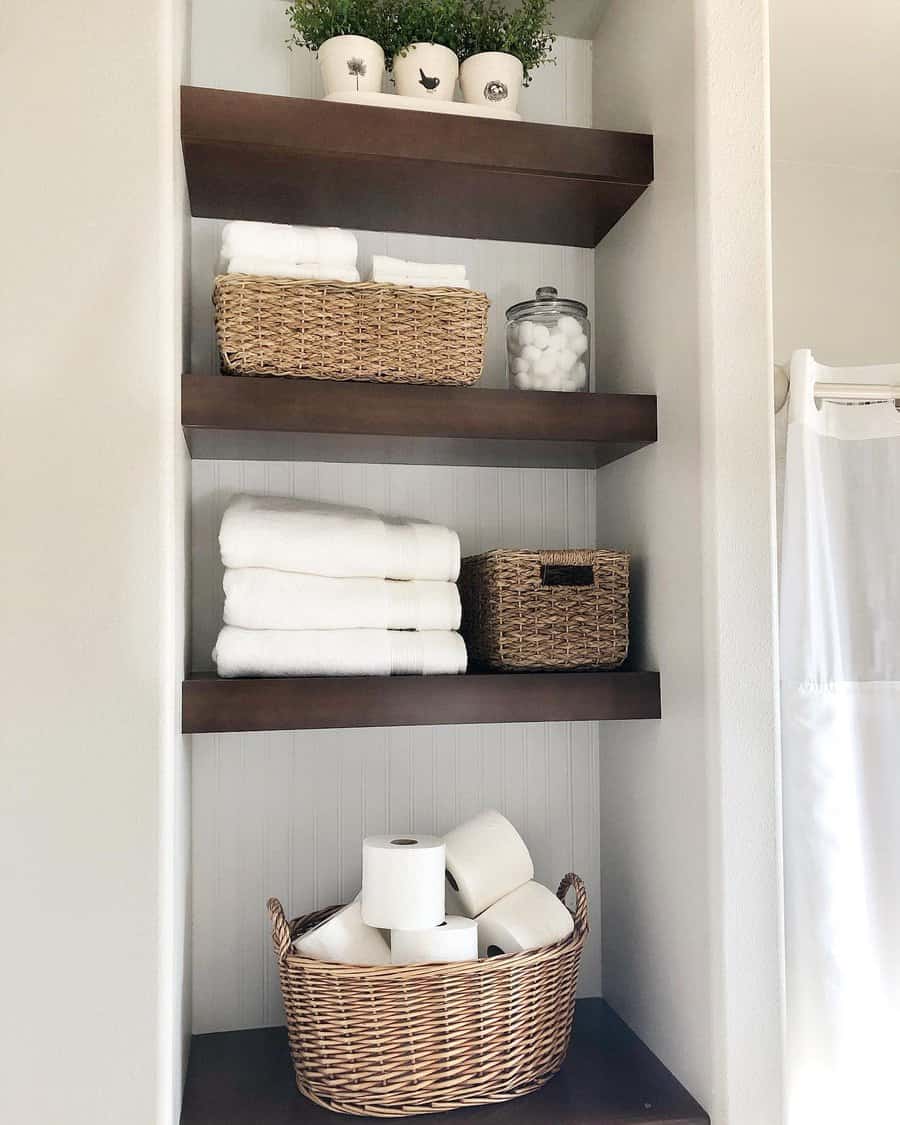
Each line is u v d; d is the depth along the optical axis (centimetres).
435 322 128
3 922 101
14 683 103
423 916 122
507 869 135
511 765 157
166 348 107
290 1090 125
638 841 143
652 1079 128
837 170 171
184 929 127
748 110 124
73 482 105
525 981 122
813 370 137
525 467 159
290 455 145
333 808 150
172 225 110
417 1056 118
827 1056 127
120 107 107
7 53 106
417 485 156
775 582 121
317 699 123
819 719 131
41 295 105
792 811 130
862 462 139
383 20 139
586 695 132
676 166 130
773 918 119
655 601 137
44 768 103
